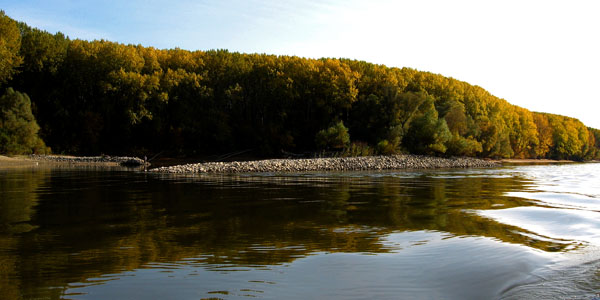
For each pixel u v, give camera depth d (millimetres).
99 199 14508
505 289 5074
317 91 75438
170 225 9438
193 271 5809
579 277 5551
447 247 7270
